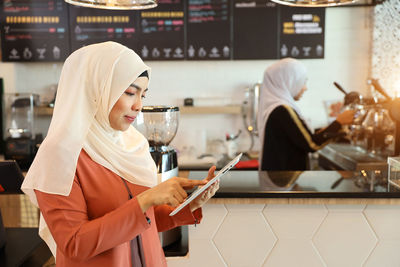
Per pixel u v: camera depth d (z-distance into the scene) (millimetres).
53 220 1047
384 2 3246
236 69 3816
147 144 1386
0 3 3564
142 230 1058
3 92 3680
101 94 1126
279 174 1865
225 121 3885
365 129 2715
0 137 3572
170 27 3605
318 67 3775
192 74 3838
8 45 3611
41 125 3631
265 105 2693
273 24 3594
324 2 1820
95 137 1167
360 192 1536
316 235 1585
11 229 1671
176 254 1633
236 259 1606
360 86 3766
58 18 3578
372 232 1580
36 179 1058
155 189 1085
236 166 3195
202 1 3580
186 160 3367
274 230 1590
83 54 1145
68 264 1123
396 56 2857
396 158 1664
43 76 3809
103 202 1135
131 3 1795
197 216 1383
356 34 3715
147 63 3826
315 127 3838
